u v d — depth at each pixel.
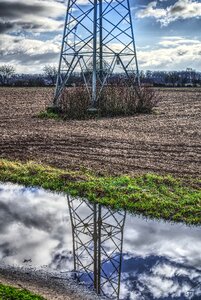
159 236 11.32
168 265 9.43
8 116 35.59
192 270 9.13
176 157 19.27
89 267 9.52
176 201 13.48
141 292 8.30
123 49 35.62
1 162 18.03
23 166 17.55
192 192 14.06
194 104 48.94
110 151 20.59
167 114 37.56
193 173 16.34
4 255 10.07
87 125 29.86
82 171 16.84
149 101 37.72
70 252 10.30
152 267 9.39
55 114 34.25
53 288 8.47
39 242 10.91
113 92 35.81
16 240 11.05
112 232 11.65
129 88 37.50
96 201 13.95
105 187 14.73
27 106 45.06
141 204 13.38
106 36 34.88
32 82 106.56
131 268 9.39
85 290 8.48
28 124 30.52
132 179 15.50
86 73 37.78
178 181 15.23
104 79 34.12
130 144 22.41
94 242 10.97
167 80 106.19
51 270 9.34
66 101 34.28
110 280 8.84
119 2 34.91
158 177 15.51
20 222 12.38
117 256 10.07
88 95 34.50
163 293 8.20
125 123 30.97
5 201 14.27
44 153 20.22
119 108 35.59
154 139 24.03
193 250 10.32
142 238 11.20
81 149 21.11
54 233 11.57
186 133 26.36
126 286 8.59
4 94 65.75
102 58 36.53
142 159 18.86
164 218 12.58
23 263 9.65
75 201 14.21
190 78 106.69
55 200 14.37
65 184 15.49
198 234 11.44
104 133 26.14
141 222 12.38
